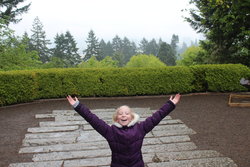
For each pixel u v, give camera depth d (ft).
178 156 14.87
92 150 16.11
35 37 205.26
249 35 42.93
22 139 18.29
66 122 22.43
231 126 20.51
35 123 22.38
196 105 28.63
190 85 35.40
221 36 49.08
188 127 20.89
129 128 8.29
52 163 14.16
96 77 33.22
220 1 35.99
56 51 194.49
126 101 32.12
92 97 34.01
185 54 116.16
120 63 216.33
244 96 29.48
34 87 30.99
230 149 15.79
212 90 35.50
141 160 8.29
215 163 13.74
